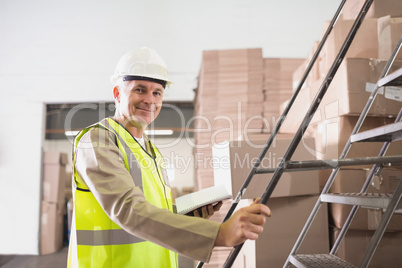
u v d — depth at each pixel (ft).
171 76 16.01
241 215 2.88
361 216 5.84
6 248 15.84
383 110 5.87
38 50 16.39
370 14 6.88
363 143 6.10
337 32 6.68
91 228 3.97
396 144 6.10
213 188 4.93
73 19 16.46
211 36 16.12
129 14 16.37
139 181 4.08
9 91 16.33
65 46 16.39
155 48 16.17
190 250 2.97
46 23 16.46
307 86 7.84
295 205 5.88
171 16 16.25
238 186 5.35
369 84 5.89
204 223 3.02
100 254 3.94
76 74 16.30
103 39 16.34
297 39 15.94
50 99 16.26
